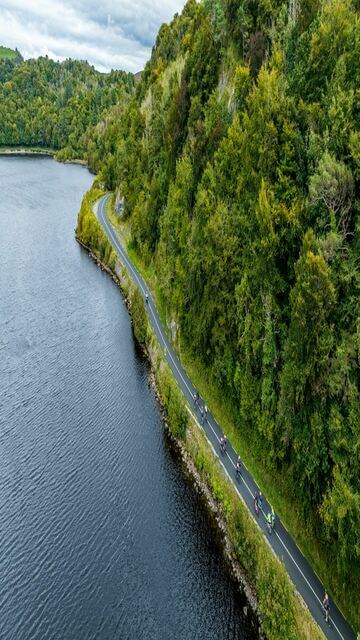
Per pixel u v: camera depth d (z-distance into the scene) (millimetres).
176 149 80188
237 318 47781
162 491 46000
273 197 41406
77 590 36688
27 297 88062
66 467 48469
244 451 45594
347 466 31516
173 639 33625
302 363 35688
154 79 125875
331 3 43375
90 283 96062
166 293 71812
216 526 41875
